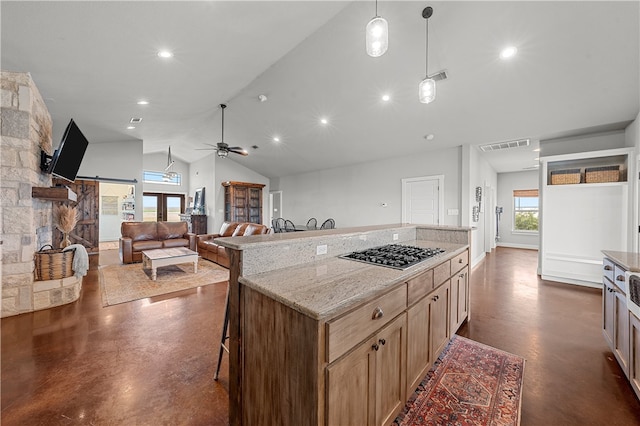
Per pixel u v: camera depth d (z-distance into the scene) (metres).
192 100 4.58
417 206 5.82
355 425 1.13
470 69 3.22
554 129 4.19
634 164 3.63
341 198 7.37
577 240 4.15
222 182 8.63
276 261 1.57
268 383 1.22
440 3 2.55
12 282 2.84
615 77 2.96
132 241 5.54
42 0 1.83
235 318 1.44
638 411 1.57
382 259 1.83
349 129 5.29
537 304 3.32
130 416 1.51
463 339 2.43
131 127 5.64
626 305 1.78
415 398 1.67
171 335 2.45
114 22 2.18
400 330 1.45
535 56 2.90
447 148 5.36
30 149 2.93
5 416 1.49
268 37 2.95
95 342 2.30
